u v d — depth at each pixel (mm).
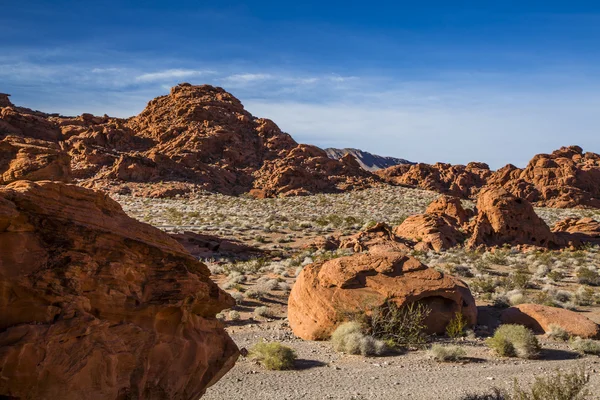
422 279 19500
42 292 6281
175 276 7773
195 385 8164
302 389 12805
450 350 15961
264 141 115062
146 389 7414
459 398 12109
